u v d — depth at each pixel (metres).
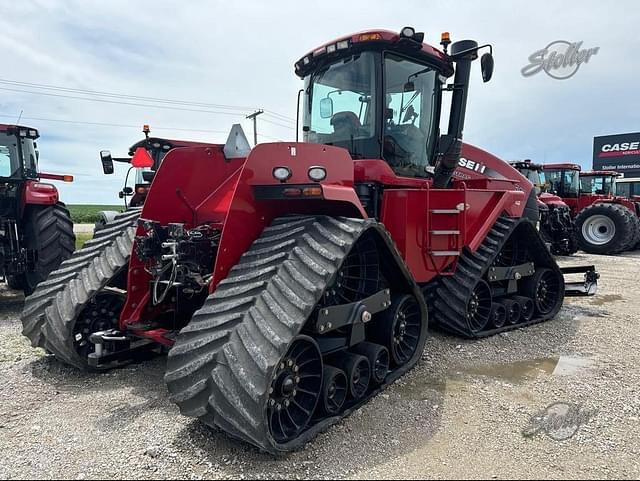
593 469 2.45
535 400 3.29
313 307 2.53
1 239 5.72
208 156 3.65
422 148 4.38
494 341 4.67
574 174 14.73
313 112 4.40
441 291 4.64
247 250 2.94
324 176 2.93
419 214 3.97
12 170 5.89
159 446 2.59
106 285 3.54
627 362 4.09
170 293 3.61
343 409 3.00
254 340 2.39
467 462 2.50
